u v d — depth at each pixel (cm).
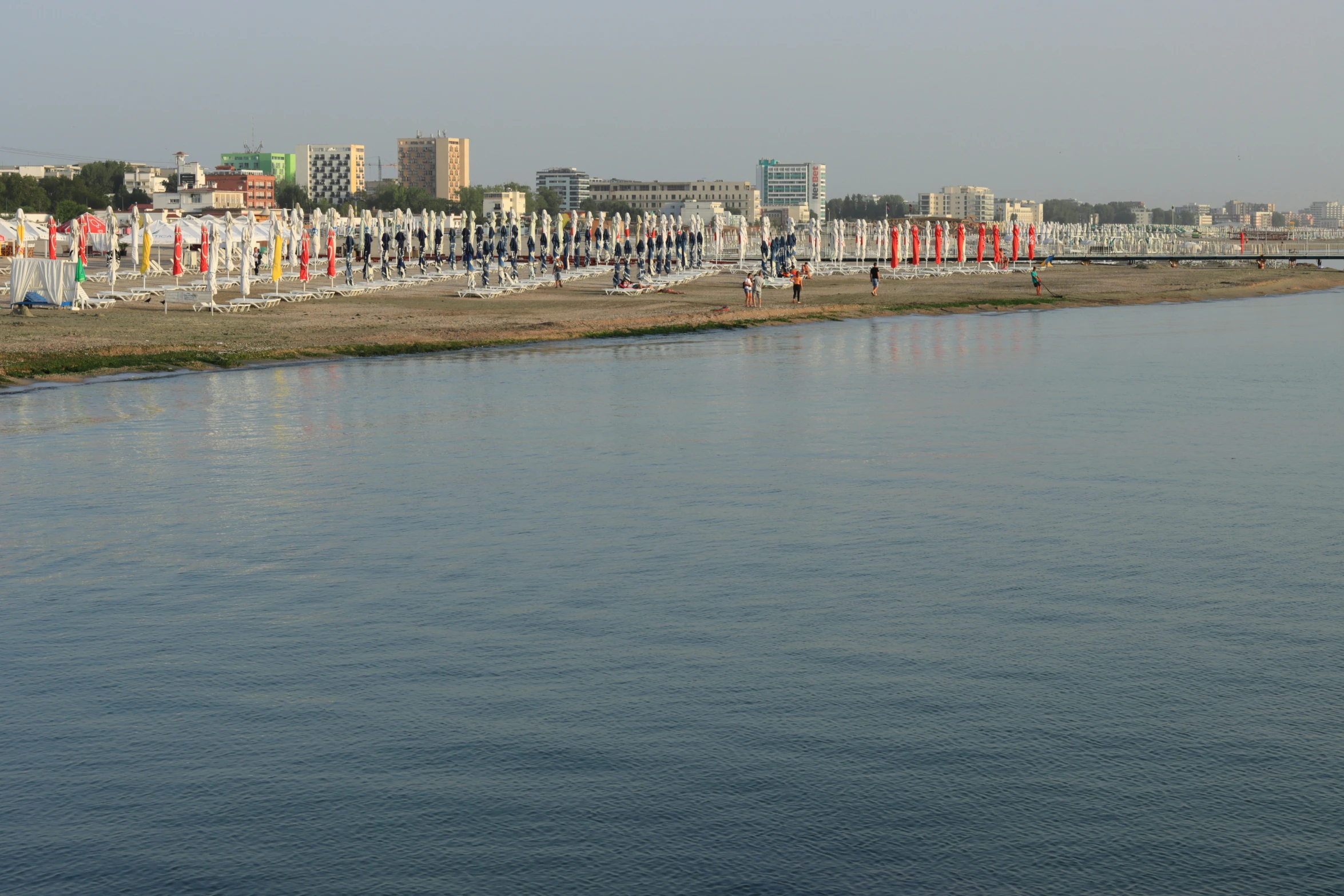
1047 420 3145
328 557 1750
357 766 1032
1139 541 1838
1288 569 1673
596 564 1706
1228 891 823
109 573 1669
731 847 888
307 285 9206
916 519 1988
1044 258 16188
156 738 1095
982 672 1252
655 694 1196
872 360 4838
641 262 10469
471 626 1427
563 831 915
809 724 1116
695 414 3266
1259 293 11025
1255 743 1063
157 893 837
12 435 2905
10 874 861
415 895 830
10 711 1162
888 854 876
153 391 3772
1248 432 2948
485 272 9106
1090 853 874
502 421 3131
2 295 7000
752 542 1833
